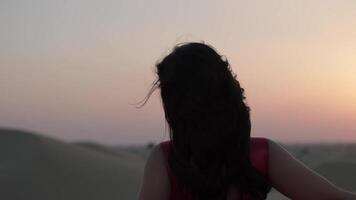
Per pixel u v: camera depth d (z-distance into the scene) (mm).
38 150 24391
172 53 1988
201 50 1944
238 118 1911
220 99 1894
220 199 1924
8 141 25922
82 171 23547
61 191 20906
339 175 25219
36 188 20453
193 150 1917
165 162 1979
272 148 1987
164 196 1953
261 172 1953
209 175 1901
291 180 1956
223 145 1906
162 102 1970
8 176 21016
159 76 1978
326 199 1930
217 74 1899
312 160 36938
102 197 21359
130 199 21531
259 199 1963
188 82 1898
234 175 1913
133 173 26000
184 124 1911
